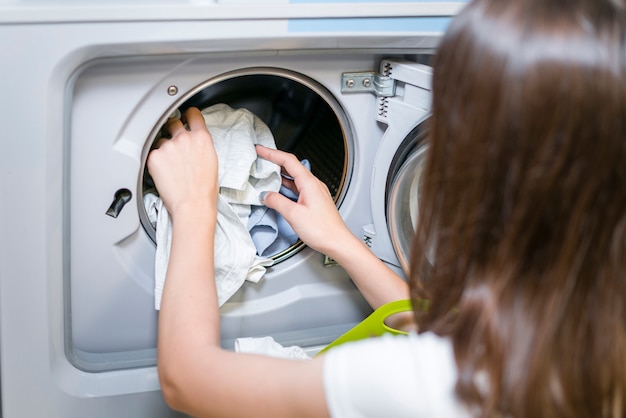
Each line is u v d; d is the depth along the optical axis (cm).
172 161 96
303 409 63
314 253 115
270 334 117
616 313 55
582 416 56
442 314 61
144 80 94
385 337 64
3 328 98
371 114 108
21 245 94
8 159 89
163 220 101
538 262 55
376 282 98
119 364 109
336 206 115
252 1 89
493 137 54
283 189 116
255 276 109
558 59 50
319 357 66
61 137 91
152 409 111
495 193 55
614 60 50
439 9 96
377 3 93
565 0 52
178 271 83
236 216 105
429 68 99
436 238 62
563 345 55
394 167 109
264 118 130
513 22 52
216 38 89
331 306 119
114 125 95
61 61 86
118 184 98
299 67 101
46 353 101
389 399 58
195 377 70
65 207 95
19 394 103
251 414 67
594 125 51
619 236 54
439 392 58
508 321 55
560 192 53
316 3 91
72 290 103
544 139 52
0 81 85
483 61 53
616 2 53
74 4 84
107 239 101
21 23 83
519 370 54
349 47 98
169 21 87
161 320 79
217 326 78
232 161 105
